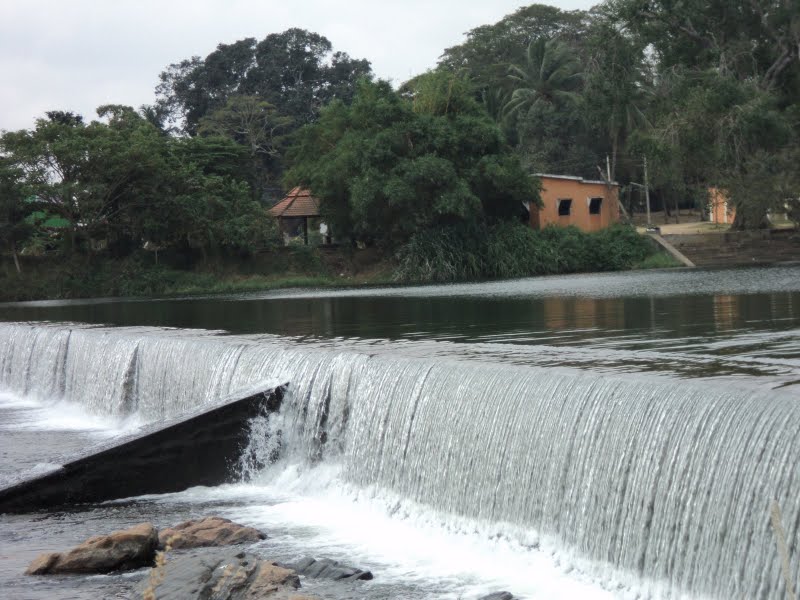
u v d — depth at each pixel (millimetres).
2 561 11430
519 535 11641
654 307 23797
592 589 10297
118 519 13531
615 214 66312
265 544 12117
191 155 62906
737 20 55906
